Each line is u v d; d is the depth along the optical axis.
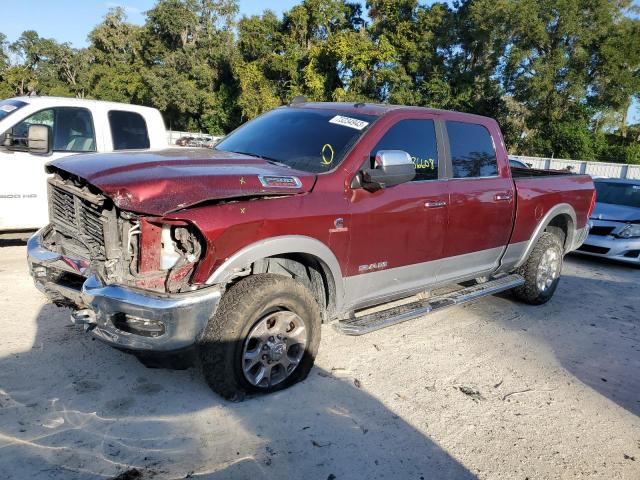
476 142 5.16
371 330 4.07
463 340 5.07
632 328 5.87
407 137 4.44
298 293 3.58
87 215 3.37
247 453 3.05
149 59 58.22
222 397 3.50
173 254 3.20
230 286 3.67
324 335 4.88
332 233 3.75
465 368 4.45
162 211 2.99
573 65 36.09
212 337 3.30
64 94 65.00
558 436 3.56
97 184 3.03
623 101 36.84
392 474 3.00
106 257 3.21
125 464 2.87
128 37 62.09
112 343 3.17
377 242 4.11
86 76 62.03
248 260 3.31
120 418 3.28
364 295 4.22
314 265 3.93
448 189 4.68
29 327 4.46
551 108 38.16
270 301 3.43
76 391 3.54
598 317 6.17
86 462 2.86
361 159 4.02
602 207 9.62
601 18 35.19
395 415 3.61
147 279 3.14
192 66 53.31
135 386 3.65
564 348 5.11
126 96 58.31
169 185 3.09
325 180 3.80
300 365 3.79
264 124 4.77
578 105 37.84
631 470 3.26
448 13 41.00
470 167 5.03
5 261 6.37
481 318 5.76
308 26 46.16
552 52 36.22
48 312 4.81
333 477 2.93
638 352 5.16
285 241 3.46
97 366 3.89
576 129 37.34
